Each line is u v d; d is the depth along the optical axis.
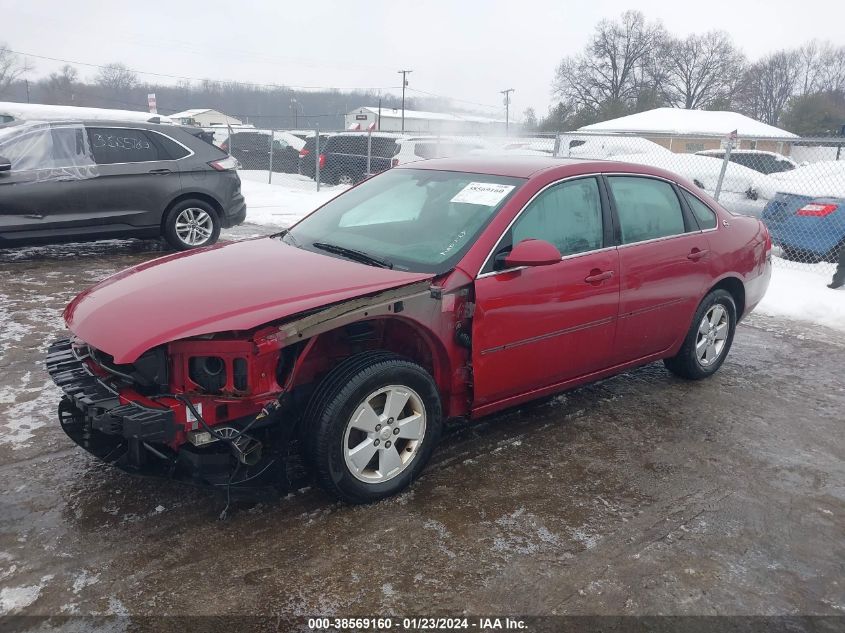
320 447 3.09
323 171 19.36
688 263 4.63
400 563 2.92
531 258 3.42
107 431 2.81
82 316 3.24
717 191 10.37
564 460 3.89
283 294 3.11
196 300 3.08
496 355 3.61
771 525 3.34
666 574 2.93
